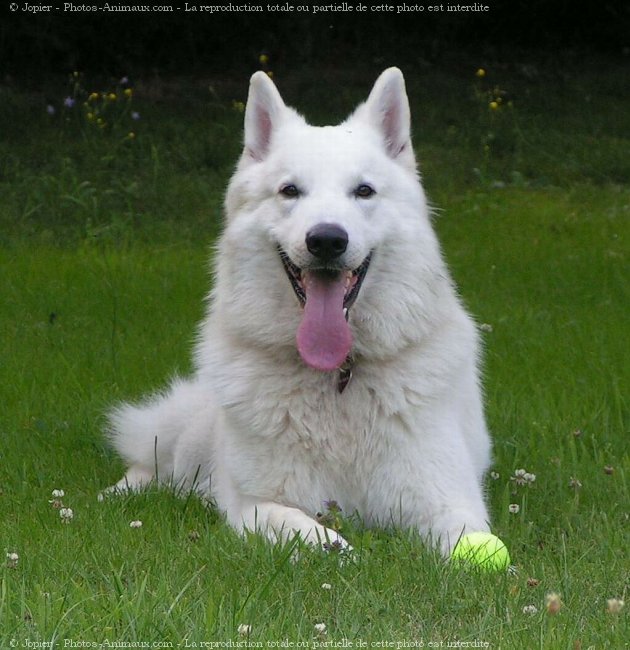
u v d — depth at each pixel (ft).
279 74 100.99
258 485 25.05
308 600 20.29
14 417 34.99
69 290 52.54
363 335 24.80
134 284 53.42
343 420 24.77
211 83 98.43
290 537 23.02
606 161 88.17
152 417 31.81
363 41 108.68
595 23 116.57
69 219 69.97
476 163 85.97
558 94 105.09
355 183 25.05
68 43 94.38
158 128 85.76
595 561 22.70
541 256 60.29
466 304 49.62
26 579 20.90
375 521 25.16
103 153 79.51
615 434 33.01
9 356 41.81
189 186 76.74
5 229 67.15
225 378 25.50
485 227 69.36
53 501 26.66
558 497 27.45
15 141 80.64
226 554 22.11
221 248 26.35
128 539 23.67
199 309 49.08
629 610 19.80
